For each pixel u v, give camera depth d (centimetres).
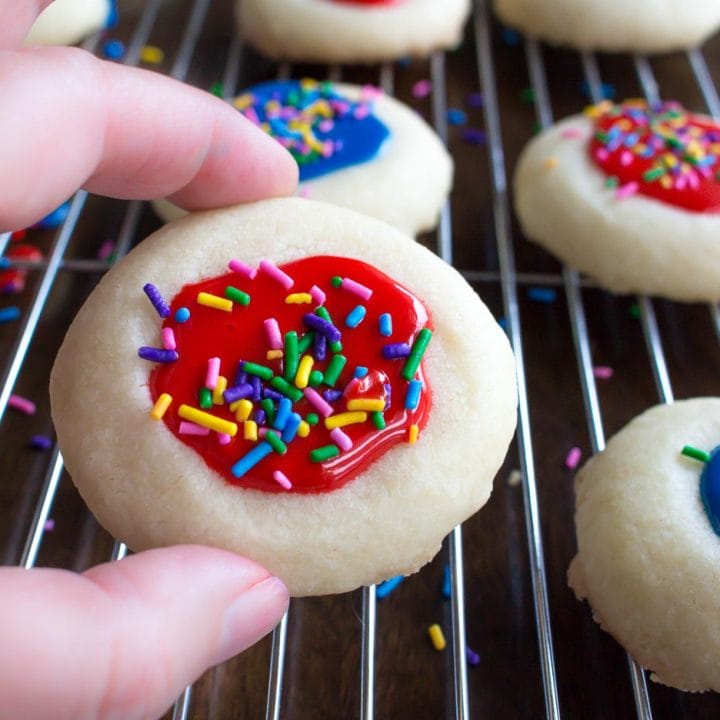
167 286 15
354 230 16
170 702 13
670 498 16
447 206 22
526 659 17
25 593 12
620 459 17
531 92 25
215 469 14
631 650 16
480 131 24
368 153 20
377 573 14
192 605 13
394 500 14
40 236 21
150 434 14
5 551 17
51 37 23
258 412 14
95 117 14
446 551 18
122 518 14
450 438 15
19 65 13
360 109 21
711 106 24
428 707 16
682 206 20
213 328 15
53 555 17
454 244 21
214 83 24
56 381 15
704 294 20
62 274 21
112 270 16
